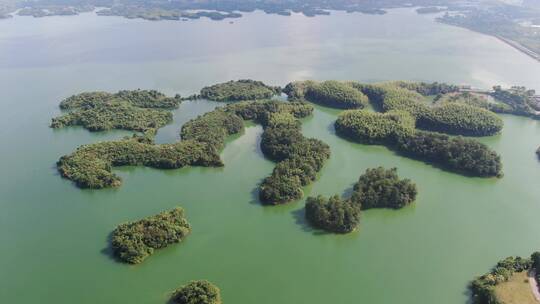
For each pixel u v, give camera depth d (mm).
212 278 148125
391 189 182875
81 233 167000
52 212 178375
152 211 178875
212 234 167125
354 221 170000
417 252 161750
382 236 169250
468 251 162500
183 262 154375
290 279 149125
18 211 178625
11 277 148000
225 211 179375
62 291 142750
